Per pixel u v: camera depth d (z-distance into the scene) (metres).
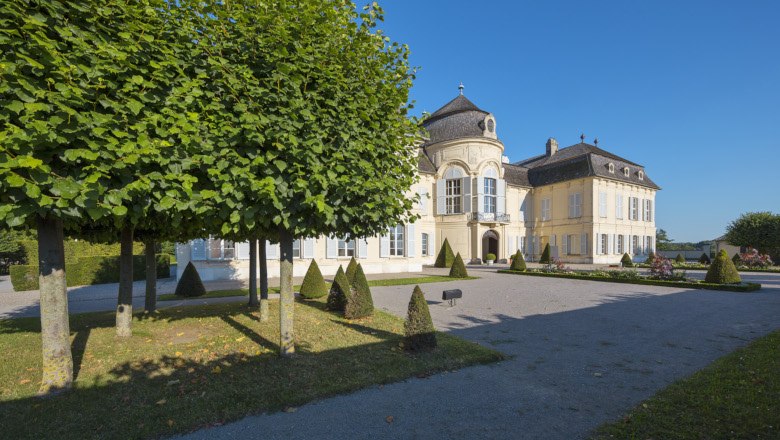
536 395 4.29
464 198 29.09
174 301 11.17
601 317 8.86
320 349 5.79
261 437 3.30
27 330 7.26
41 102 3.14
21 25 3.22
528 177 37.03
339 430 3.45
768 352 5.66
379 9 5.27
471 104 32.03
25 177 3.08
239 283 16.14
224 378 4.55
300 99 4.56
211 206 4.12
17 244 24.53
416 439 3.31
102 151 3.32
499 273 21.80
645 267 26.19
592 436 3.32
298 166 4.36
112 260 17.72
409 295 12.44
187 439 3.26
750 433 3.28
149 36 3.90
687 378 4.68
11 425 3.38
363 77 5.30
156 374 4.67
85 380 4.45
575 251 32.03
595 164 31.45
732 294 12.59
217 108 4.17
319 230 5.51
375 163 5.32
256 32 4.64
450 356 5.52
